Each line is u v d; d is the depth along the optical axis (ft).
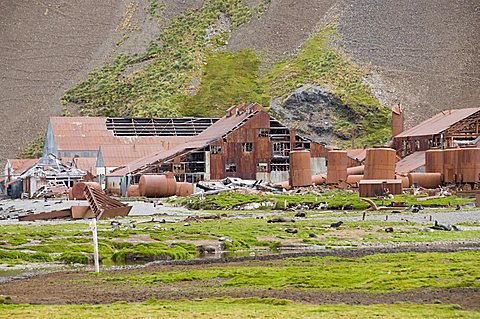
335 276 264.72
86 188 601.62
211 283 261.03
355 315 188.14
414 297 221.46
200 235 428.97
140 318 188.24
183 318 187.21
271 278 265.13
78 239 413.59
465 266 278.05
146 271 302.66
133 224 499.51
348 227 471.21
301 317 186.50
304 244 399.24
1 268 325.83
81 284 266.57
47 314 196.13
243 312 194.59
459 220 515.50
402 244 390.83
